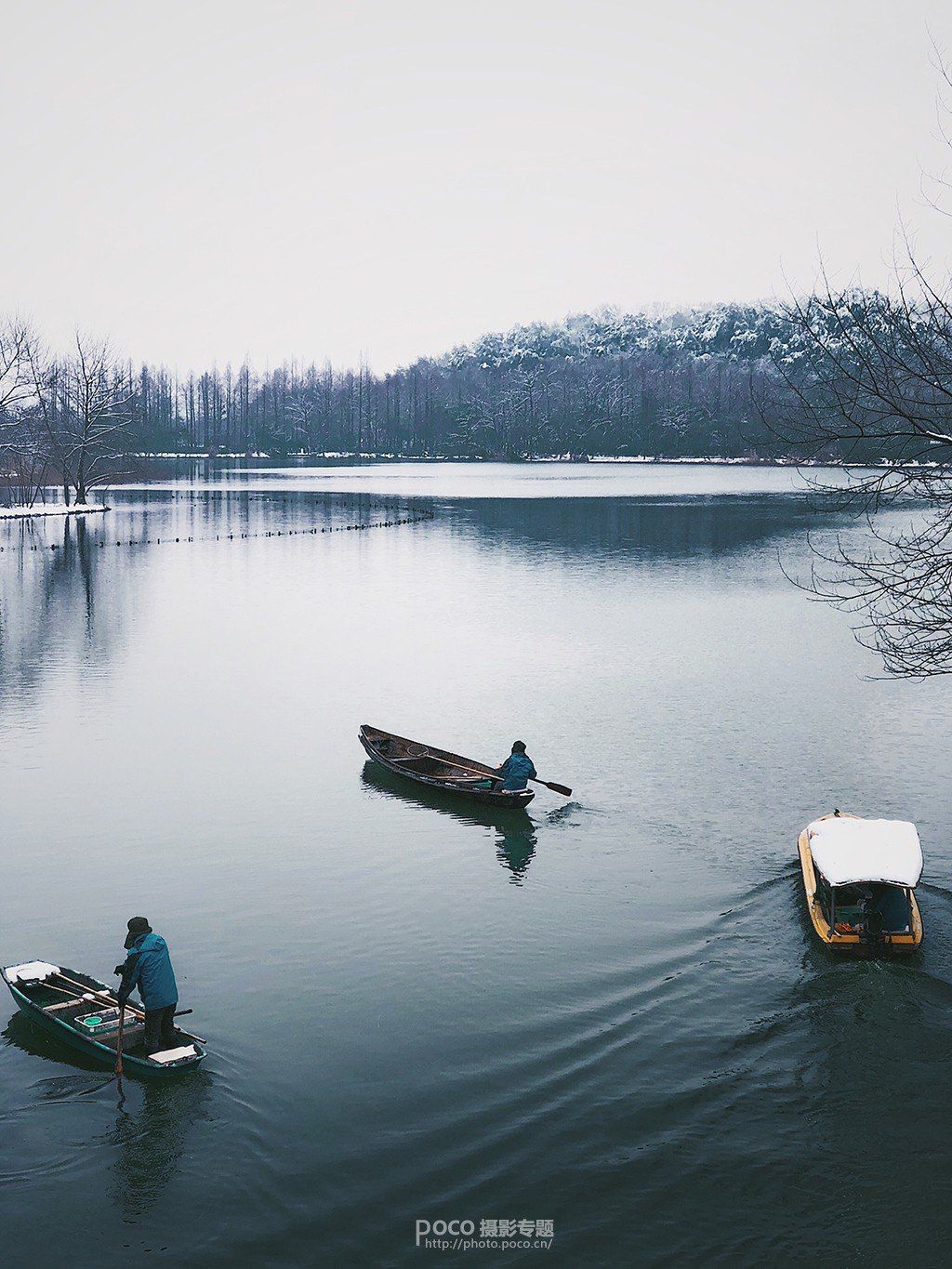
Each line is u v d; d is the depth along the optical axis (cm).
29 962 1644
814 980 1656
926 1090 1387
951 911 1872
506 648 4200
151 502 12544
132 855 2164
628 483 15838
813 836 1848
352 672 3791
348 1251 1120
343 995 1623
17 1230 1143
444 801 2483
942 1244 1135
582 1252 1120
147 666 3916
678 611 5016
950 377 1340
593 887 2008
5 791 2548
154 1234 1141
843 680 3641
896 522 8944
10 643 4344
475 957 1741
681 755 2814
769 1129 1315
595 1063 1446
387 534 8750
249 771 2705
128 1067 1412
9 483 12262
